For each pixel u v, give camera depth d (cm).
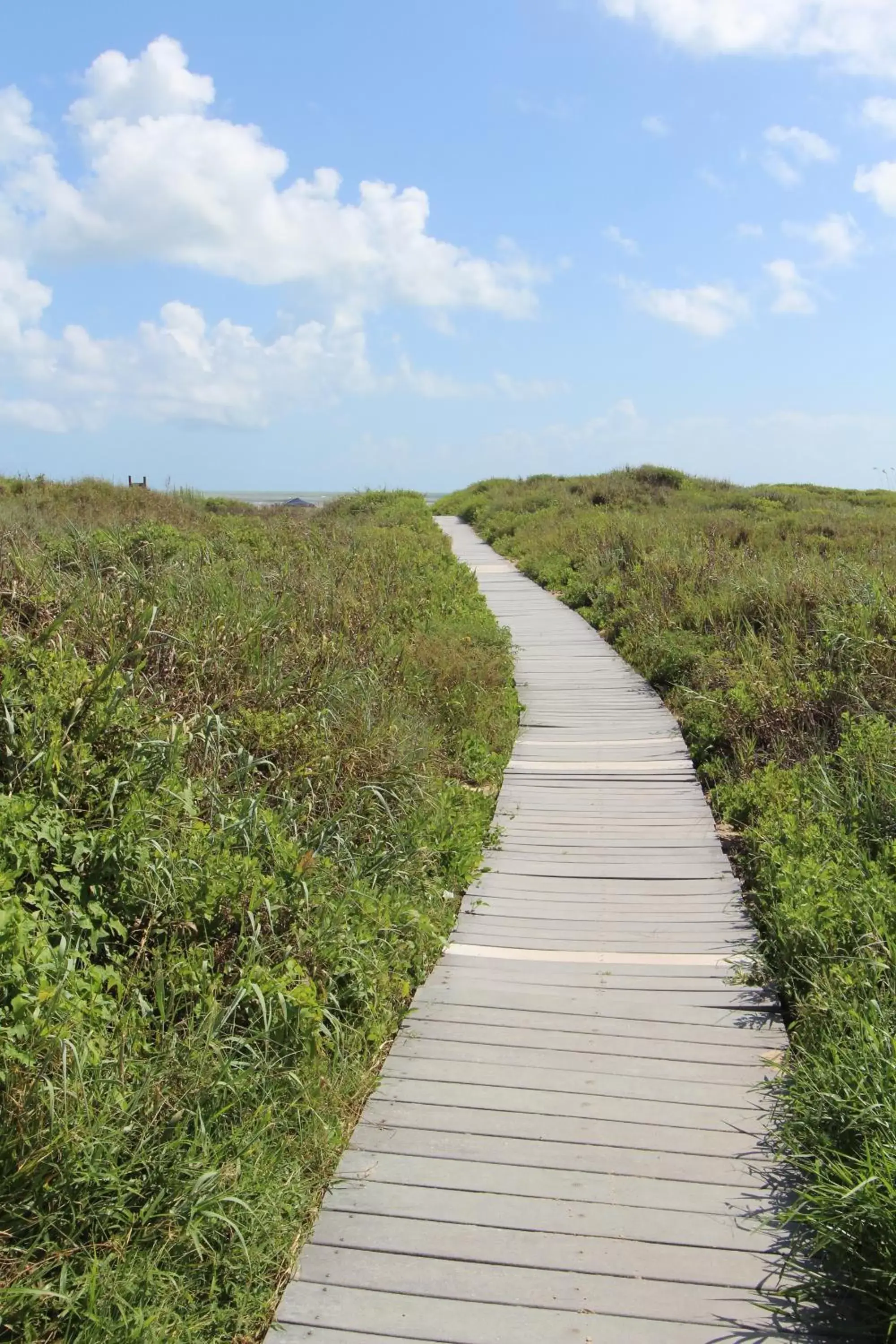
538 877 640
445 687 941
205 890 443
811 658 927
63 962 368
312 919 473
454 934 565
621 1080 420
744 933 555
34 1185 296
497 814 748
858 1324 290
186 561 945
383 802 624
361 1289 310
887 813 632
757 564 1327
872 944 457
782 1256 317
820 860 575
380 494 3222
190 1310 293
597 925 573
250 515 2178
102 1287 283
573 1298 304
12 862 411
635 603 1355
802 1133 365
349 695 746
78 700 512
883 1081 351
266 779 604
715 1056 436
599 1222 336
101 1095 331
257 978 411
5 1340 270
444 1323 296
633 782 812
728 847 688
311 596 966
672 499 2777
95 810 463
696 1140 378
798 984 479
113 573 827
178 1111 338
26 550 830
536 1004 486
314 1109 382
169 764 511
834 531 1950
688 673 1058
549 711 1019
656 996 490
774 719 843
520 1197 349
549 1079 422
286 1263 320
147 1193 318
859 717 791
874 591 999
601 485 3042
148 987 400
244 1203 310
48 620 654
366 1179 360
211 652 689
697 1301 302
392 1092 414
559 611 1533
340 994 457
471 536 2678
